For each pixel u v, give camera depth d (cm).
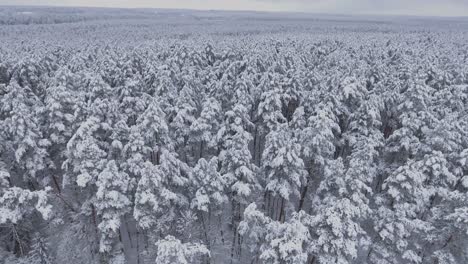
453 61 5775
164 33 15412
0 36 12988
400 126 3544
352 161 2377
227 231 2869
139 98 3338
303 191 2900
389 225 2142
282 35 14262
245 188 2259
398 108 3269
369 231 2538
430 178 2500
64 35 13938
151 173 2086
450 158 2628
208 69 4956
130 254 2788
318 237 2017
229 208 2886
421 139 3009
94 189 2294
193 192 2362
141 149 2422
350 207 1930
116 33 15062
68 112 2825
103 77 4159
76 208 2747
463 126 2981
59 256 2620
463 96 3941
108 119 2762
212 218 2705
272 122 3219
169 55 5962
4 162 2666
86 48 6731
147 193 2081
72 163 2338
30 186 2886
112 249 2386
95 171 2164
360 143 2742
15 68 4266
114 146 2470
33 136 2459
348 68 4484
